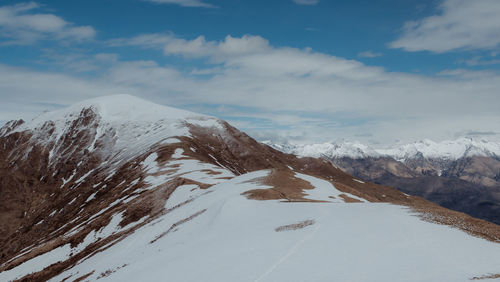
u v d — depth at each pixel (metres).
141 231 58.31
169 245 41.84
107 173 151.75
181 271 26.98
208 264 26.77
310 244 27.03
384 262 21.67
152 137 193.38
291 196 58.78
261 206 48.06
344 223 32.47
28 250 91.56
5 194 173.75
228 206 48.72
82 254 63.00
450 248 23.27
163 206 72.12
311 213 39.75
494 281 17.59
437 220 31.12
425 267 20.23
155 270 30.03
